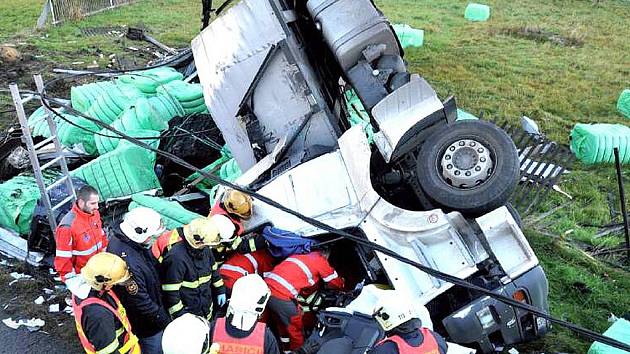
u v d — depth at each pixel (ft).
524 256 17.16
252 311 13.32
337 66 23.24
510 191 17.56
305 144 21.20
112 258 13.57
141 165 25.22
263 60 21.30
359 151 18.04
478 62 49.90
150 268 15.71
